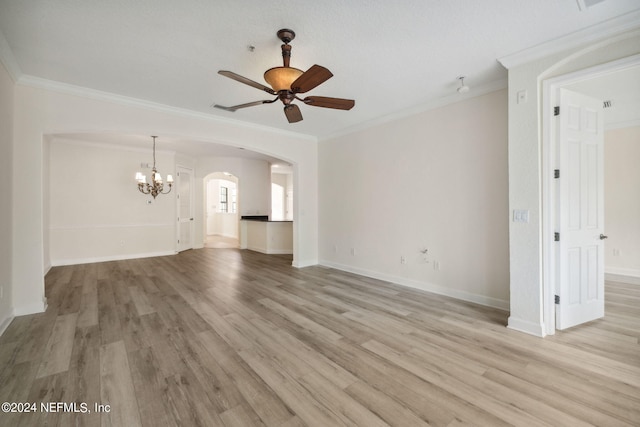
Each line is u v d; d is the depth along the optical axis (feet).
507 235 10.74
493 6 6.68
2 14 6.79
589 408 5.58
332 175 18.48
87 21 7.12
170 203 23.67
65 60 9.05
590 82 11.23
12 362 7.23
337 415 5.45
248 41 8.04
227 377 6.64
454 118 12.22
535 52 8.48
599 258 9.75
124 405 5.69
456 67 9.68
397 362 7.29
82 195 19.97
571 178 8.98
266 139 16.85
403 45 8.33
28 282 10.40
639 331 8.95
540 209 8.71
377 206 15.67
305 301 12.04
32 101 10.29
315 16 6.98
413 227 13.94
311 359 7.44
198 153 24.81
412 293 13.12
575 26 7.48
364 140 16.30
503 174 10.78
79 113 11.05
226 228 38.42
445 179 12.62
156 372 6.82
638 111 14.67
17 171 10.12
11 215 9.89
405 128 14.14
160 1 6.41
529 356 7.52
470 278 11.92
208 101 12.47
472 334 8.86
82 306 11.32
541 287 8.74
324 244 19.31
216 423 5.24
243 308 11.19
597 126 9.55
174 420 5.30
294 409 5.61
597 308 9.81
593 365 7.07
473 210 11.72
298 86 7.34
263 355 7.64
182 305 11.50
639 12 6.80
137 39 7.92
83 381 6.46
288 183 38.34
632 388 6.17
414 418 5.35
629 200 16.25
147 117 12.56
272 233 24.77
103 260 20.70
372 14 6.93
